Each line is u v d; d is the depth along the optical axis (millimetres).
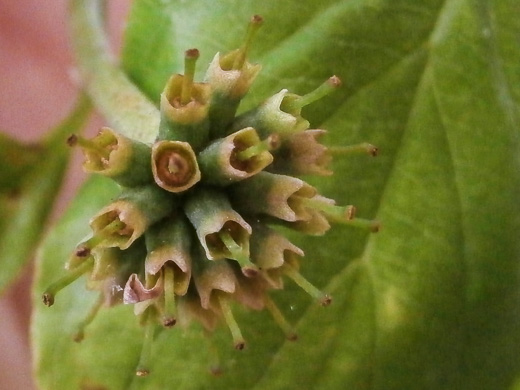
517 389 46
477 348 45
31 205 50
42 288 45
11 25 79
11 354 77
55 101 82
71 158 51
